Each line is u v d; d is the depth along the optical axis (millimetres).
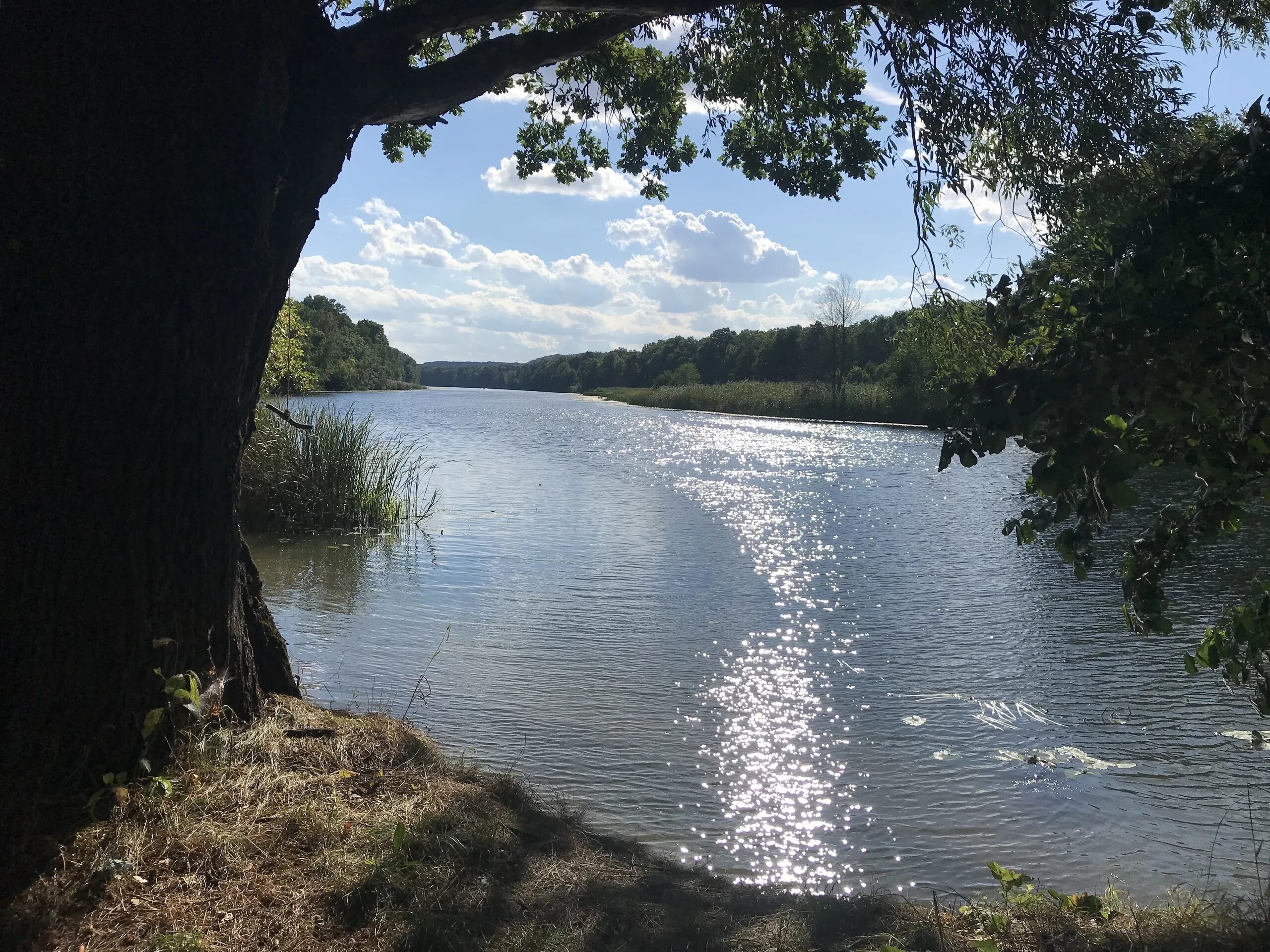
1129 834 4711
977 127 4910
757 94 6684
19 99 3559
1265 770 5512
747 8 6086
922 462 25703
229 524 4156
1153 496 16500
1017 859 4461
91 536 3629
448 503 16344
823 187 7441
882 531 14203
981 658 7656
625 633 8258
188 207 3748
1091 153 4297
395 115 4758
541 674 7023
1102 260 2738
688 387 75750
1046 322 2955
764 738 5844
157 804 3562
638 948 3180
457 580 10203
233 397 4078
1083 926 3389
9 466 3553
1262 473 2896
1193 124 4168
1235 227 2410
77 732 3604
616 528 14086
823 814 4867
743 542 13000
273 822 3633
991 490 19625
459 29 4723
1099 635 8375
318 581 10008
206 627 4047
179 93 3701
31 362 3562
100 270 3617
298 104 4367
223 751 3977
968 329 4914
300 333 15156
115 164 3623
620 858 4113
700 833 4648
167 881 3236
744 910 3648
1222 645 3334
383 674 6926
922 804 5020
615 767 5391
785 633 8359
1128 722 6234
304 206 4496
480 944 3072
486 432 36156
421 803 4023
